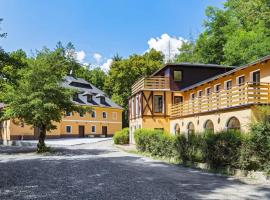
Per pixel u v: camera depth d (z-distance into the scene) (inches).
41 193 455.8
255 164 617.3
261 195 446.6
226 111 956.6
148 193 453.1
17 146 1724.9
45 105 1135.0
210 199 420.2
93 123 2581.2
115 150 1381.6
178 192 462.9
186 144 832.3
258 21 1809.8
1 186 515.2
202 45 2332.7
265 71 941.2
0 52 812.6
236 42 1788.9
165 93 1542.8
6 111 1195.9
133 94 1681.8
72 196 433.7
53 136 2281.0
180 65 1550.2
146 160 943.0
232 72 1051.9
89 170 712.4
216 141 698.8
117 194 445.7
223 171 673.6
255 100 865.5
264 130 592.7
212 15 2317.9
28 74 1184.8
